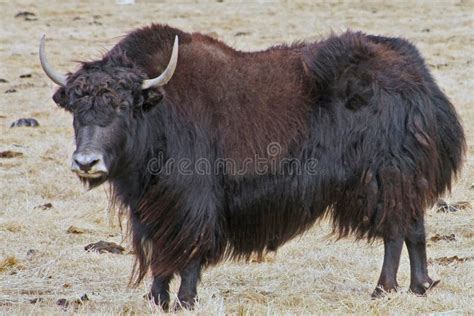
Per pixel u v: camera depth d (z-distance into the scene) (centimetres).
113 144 1891
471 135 4200
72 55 7162
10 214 3025
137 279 2184
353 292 2197
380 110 2131
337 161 2128
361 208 2141
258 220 2111
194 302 2000
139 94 1938
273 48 2258
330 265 2456
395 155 2120
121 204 2102
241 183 2072
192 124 2022
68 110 1962
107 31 8325
